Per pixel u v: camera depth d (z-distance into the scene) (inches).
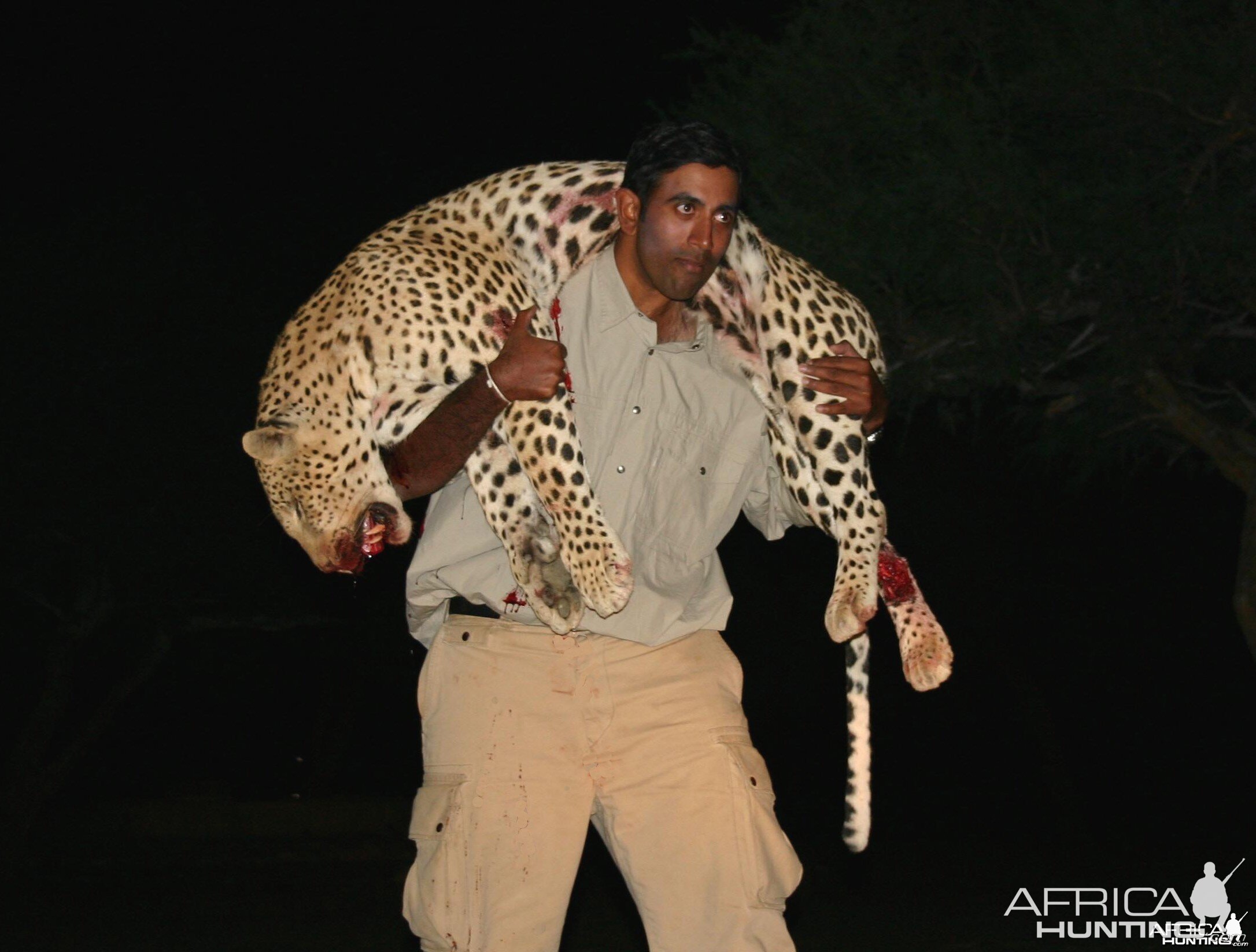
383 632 858.8
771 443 147.3
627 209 127.6
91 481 746.8
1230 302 359.3
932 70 352.2
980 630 852.6
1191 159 339.3
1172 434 410.0
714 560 139.6
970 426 504.1
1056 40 339.3
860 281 338.0
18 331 722.8
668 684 134.4
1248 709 1165.1
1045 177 329.1
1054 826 917.8
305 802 849.5
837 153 351.3
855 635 140.9
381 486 140.2
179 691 1138.7
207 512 763.4
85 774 1083.3
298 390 140.5
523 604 134.7
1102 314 344.2
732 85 370.0
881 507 145.9
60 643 784.3
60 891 619.8
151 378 739.4
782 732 1186.6
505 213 139.3
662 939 132.8
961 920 518.0
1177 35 318.7
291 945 454.3
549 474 129.0
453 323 132.9
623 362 132.7
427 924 133.1
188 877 677.9
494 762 132.2
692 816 131.6
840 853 797.9
